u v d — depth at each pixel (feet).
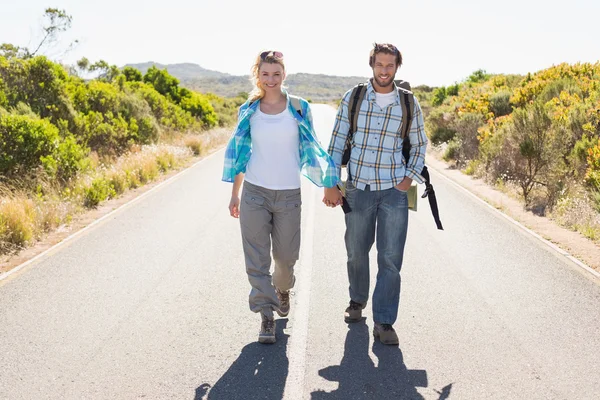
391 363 13.97
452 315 17.13
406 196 15.26
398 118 14.71
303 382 13.03
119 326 16.29
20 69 52.37
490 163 47.98
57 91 53.78
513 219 31.32
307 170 15.28
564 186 35.19
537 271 21.57
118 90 74.95
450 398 12.29
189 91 111.96
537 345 14.94
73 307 17.81
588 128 37.01
